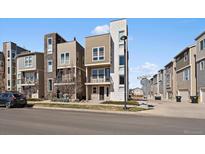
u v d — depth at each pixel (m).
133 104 28.31
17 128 11.88
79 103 29.56
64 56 40.47
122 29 36.38
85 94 40.88
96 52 37.06
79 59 41.00
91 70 38.62
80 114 19.33
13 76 57.03
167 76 62.22
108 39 36.25
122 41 36.19
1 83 52.81
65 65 40.12
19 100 26.73
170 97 58.56
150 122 14.66
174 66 54.59
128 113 20.67
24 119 15.59
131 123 14.05
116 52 36.56
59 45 41.12
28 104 29.27
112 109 23.23
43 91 46.06
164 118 17.25
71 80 37.25
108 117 17.27
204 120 16.16
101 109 23.48
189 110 22.97
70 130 11.38
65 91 36.81
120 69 36.19
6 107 26.38
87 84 37.72
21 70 47.38
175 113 20.42
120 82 36.09
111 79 36.44
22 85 47.19
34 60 45.97
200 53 37.50
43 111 21.77
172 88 56.16
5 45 57.78
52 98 38.50
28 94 45.75
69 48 40.16
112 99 36.22
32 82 46.16
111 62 36.44
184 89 45.12
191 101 36.69
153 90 89.19
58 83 39.41
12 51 57.59
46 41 42.81
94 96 38.12
